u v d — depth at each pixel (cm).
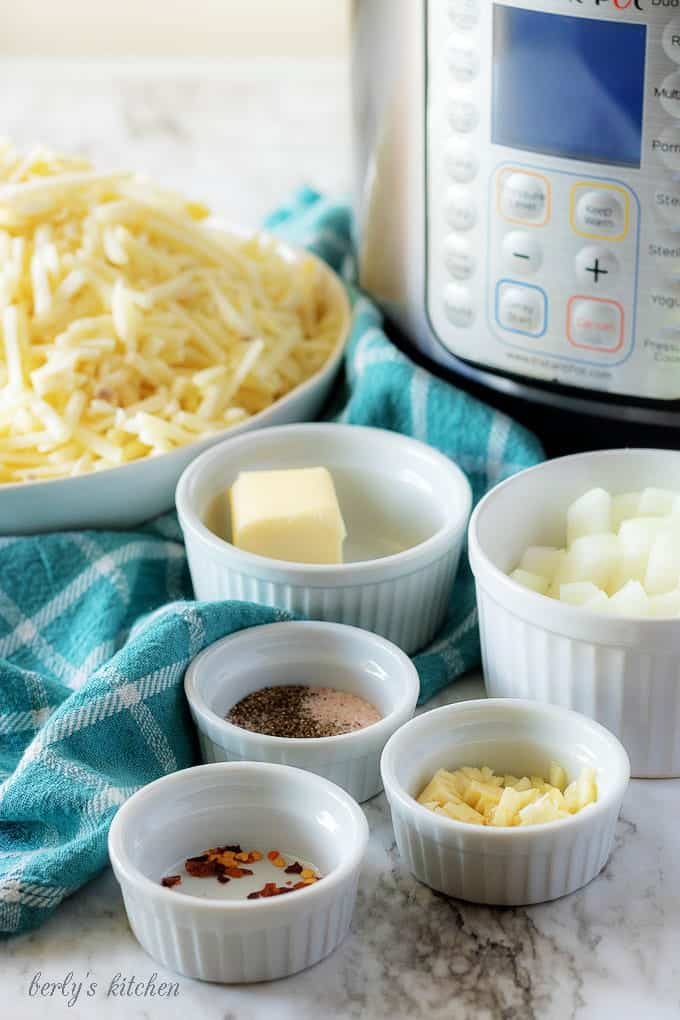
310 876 63
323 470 75
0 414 78
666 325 72
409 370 78
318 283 89
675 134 69
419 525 76
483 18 71
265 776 63
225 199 107
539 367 75
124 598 75
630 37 68
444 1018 60
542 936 62
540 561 71
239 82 127
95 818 65
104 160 112
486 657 70
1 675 70
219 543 71
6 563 75
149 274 82
